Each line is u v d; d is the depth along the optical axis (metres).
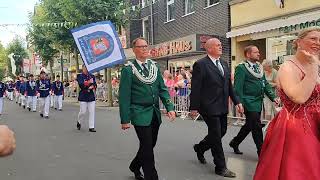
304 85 3.57
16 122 15.55
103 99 27.30
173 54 20.89
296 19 13.95
